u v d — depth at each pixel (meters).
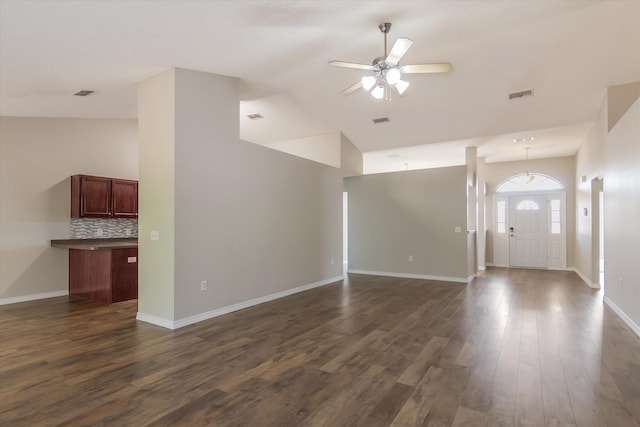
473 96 5.23
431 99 5.46
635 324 3.68
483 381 2.54
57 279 5.52
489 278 7.25
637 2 3.30
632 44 3.93
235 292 4.55
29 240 5.23
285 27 3.17
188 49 3.42
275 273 5.25
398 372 2.70
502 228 9.32
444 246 7.01
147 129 4.10
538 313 4.44
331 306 4.80
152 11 2.63
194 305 4.01
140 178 4.16
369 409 2.16
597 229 6.29
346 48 3.82
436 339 3.45
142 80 4.13
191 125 4.00
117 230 6.27
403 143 7.20
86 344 3.29
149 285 4.04
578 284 6.54
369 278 7.21
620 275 4.27
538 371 2.71
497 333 3.63
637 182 3.61
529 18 3.51
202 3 2.59
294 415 2.10
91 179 5.65
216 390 2.41
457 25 3.52
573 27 3.72
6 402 2.23
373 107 5.87
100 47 3.15
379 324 3.96
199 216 4.07
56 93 4.21
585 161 6.77
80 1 2.39
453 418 2.06
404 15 3.18
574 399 2.28
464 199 6.82
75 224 5.71
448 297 5.39
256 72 4.37
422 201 7.25
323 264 6.45
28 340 3.40
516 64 4.45
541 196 8.87
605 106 4.88
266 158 5.09
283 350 3.15
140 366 2.80
